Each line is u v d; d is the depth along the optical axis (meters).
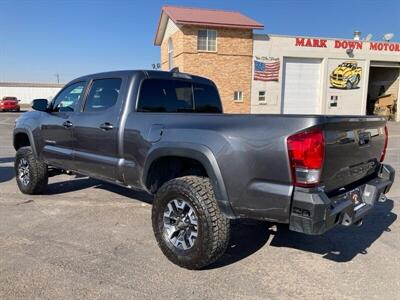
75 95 5.30
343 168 3.34
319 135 2.92
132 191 6.56
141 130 4.10
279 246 4.28
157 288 3.29
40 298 3.08
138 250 4.08
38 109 5.69
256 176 3.16
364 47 28.02
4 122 25.53
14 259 3.79
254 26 24.94
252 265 3.78
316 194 2.94
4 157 10.72
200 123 3.60
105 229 4.71
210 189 3.51
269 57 26.20
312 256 4.01
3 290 3.19
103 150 4.64
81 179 7.43
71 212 5.38
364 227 4.92
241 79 25.81
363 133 3.65
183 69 24.62
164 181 4.20
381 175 4.15
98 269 3.62
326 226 3.00
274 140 3.04
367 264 3.82
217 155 3.34
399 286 3.38
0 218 5.07
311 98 27.80
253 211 3.22
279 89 26.70
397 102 30.62
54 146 5.57
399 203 6.10
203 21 24.19
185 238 3.67
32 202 5.86
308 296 3.20
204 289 3.29
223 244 3.49
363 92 28.52
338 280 3.49
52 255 3.91
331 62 27.53
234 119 3.35
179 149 3.62
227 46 25.22
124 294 3.18
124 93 4.48
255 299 3.14
